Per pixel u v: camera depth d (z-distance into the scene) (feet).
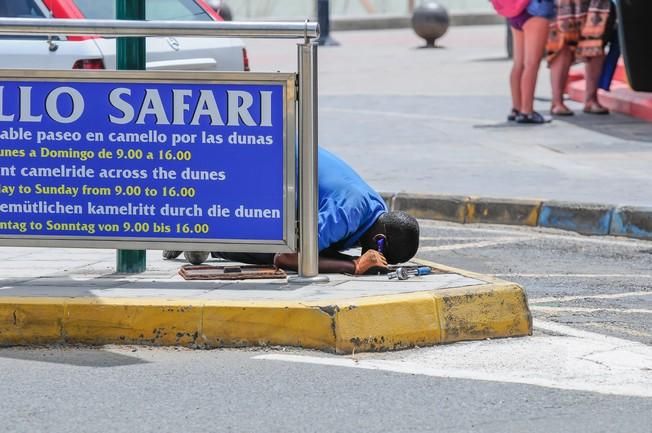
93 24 65.92
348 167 71.97
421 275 69.41
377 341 61.31
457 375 57.52
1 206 68.33
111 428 50.26
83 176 67.62
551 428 50.26
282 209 66.69
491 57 247.29
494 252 94.43
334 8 389.80
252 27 65.05
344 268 70.03
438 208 108.47
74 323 62.75
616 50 157.28
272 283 67.87
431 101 176.24
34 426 50.52
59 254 81.00
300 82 65.92
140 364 59.47
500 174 119.14
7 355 61.52
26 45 99.35
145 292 65.72
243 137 66.33
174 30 65.41
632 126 149.59
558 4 155.12
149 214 67.46
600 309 73.05
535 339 64.49
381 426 50.47
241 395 54.49
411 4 375.86
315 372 57.88
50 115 67.31
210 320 62.08
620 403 53.52
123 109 66.80
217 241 67.21
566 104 168.96
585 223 102.12
